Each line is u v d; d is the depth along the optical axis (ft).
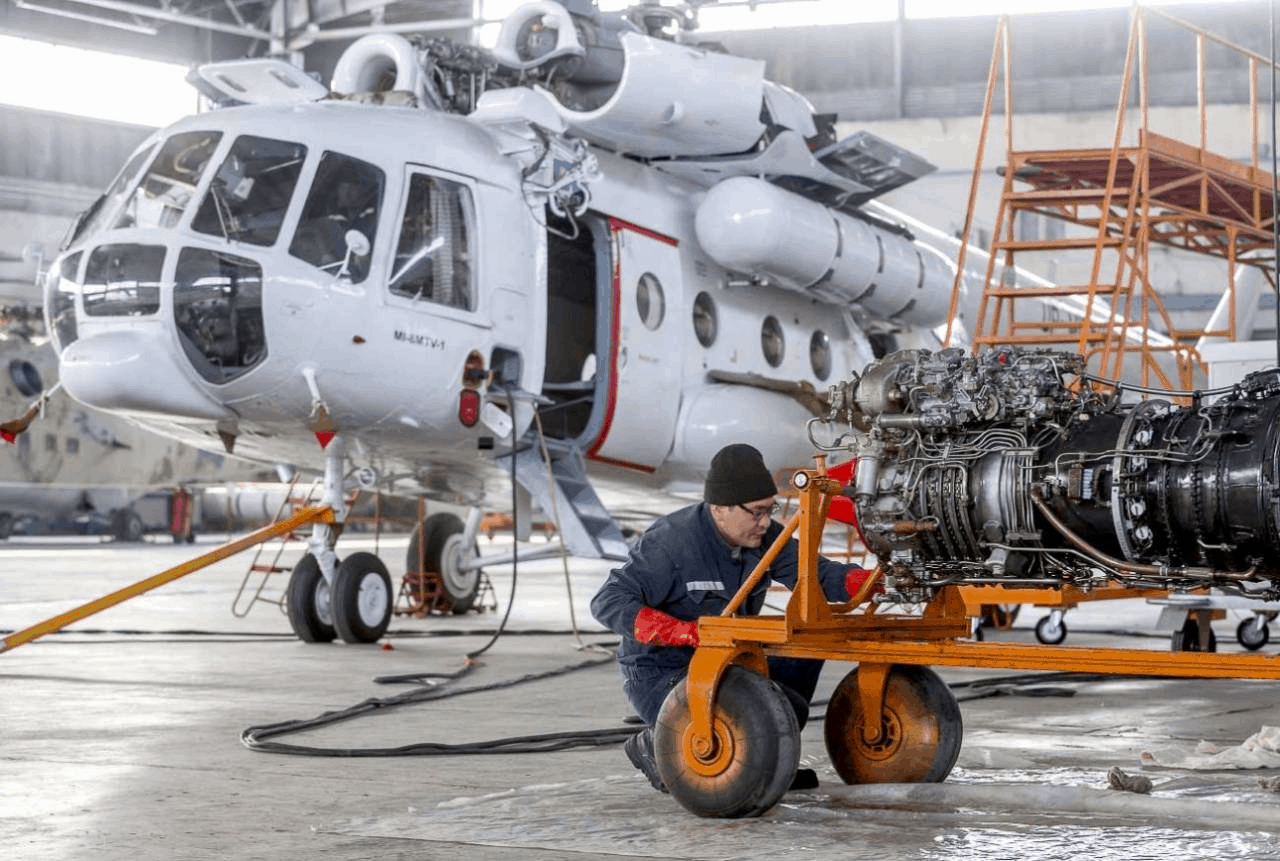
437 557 41.83
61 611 44.21
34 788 14.87
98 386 27.48
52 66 109.81
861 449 13.99
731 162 34.32
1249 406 12.62
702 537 14.12
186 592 56.08
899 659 13.05
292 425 29.22
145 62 112.47
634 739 14.25
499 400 30.66
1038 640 31.50
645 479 34.71
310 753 16.94
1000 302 31.42
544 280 31.30
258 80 32.45
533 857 11.43
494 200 30.35
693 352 34.35
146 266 27.58
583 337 35.40
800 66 127.13
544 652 31.22
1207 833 11.98
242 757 16.90
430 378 29.17
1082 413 13.44
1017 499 13.01
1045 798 13.20
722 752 12.72
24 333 35.96
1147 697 23.25
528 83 33.19
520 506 32.99
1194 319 119.55
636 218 33.22
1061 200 32.19
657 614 13.44
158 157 28.99
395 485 36.24
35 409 28.50
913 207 124.77
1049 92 122.52
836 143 34.68
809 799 13.85
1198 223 40.24
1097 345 44.16
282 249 27.68
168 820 13.12
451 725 19.85
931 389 13.57
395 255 28.73
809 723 19.79
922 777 14.23
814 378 38.22
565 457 31.89
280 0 106.73
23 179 105.91
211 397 28.12
